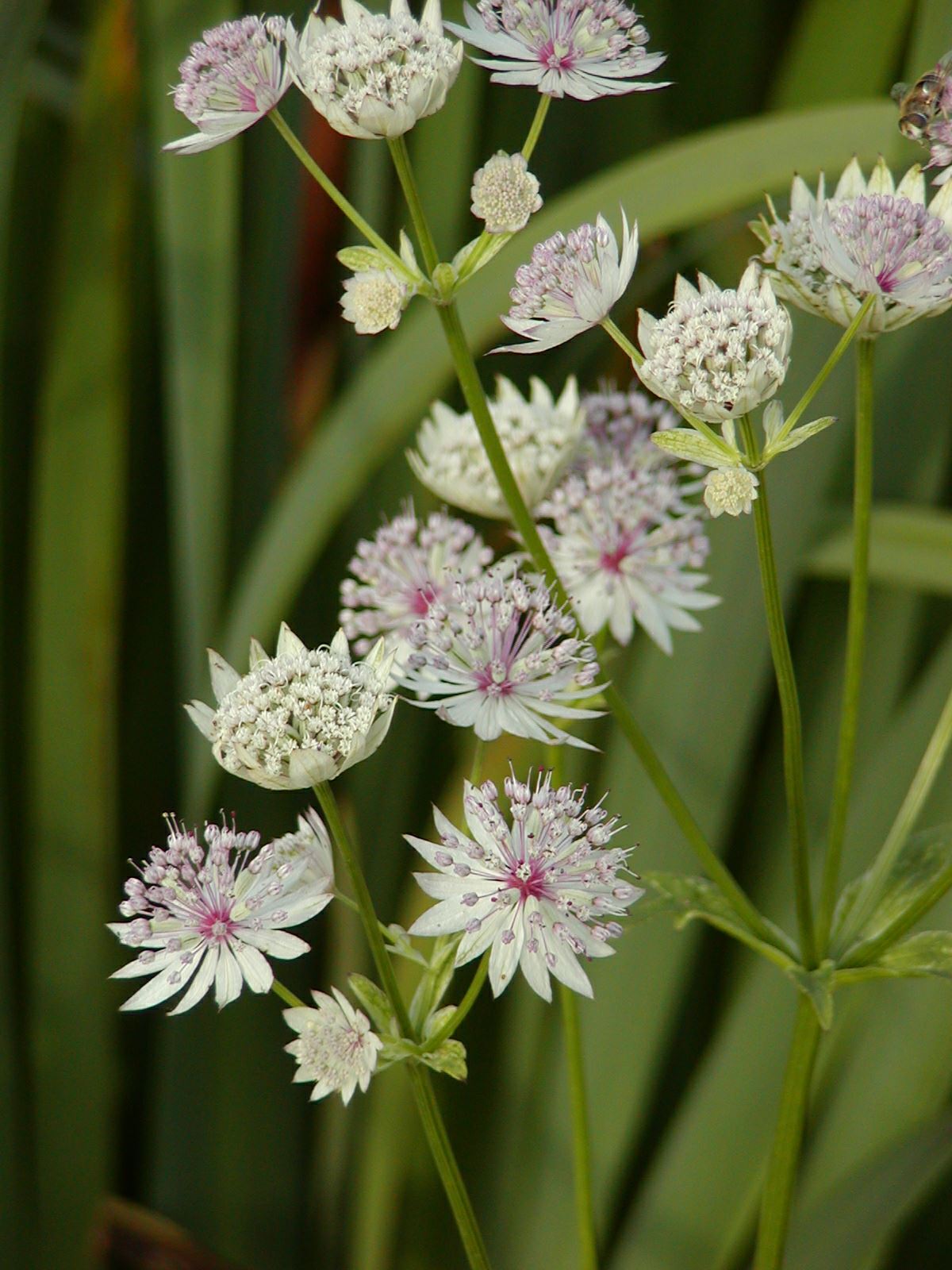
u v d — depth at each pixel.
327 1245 0.80
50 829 0.77
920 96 0.63
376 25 0.62
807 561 0.74
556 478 0.67
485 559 0.67
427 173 0.79
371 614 0.66
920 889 0.64
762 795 0.79
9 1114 0.77
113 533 0.77
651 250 0.81
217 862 0.61
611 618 0.67
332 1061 0.61
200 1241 0.77
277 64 0.62
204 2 0.76
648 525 0.67
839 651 0.78
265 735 0.60
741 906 0.64
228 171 0.76
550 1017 0.76
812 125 0.72
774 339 0.61
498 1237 0.77
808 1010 0.64
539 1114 0.76
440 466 0.67
